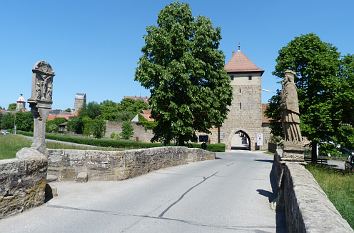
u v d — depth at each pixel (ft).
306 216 14.67
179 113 103.71
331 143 92.58
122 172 46.14
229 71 196.34
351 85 91.97
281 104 33.09
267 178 53.93
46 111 42.65
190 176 52.70
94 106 338.34
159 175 52.65
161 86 101.91
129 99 354.33
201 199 34.88
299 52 96.48
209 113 108.06
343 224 13.60
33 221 25.29
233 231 24.30
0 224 24.27
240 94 195.72
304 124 89.61
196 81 109.09
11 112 317.22
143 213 28.60
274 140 164.35
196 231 24.08
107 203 31.94
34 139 41.86
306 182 22.56
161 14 109.70
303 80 96.68
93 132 237.45
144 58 108.47
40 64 41.45
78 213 27.96
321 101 92.53
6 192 25.79
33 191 29.07
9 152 68.95
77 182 43.47
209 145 173.78
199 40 108.06
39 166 29.86
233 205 32.48
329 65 92.07
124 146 163.02
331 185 45.70
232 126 194.90
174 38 106.32
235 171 63.10
